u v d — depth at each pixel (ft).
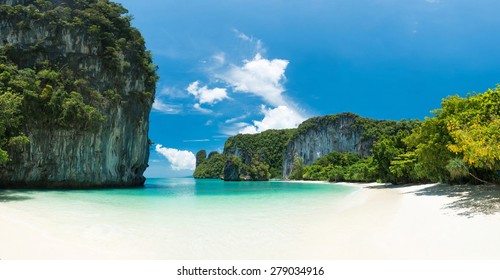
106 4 151.74
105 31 144.56
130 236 34.37
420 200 65.26
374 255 26.22
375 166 150.51
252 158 438.81
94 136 127.65
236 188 157.17
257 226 40.09
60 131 118.01
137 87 151.53
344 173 231.91
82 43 133.49
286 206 63.72
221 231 36.99
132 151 152.15
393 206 59.31
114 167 139.95
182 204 68.59
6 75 105.50
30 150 111.45
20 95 106.22
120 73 142.31
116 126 137.59
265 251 28.58
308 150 454.40
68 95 120.47
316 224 41.09
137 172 167.02
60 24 130.62
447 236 30.60
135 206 63.82
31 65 124.77
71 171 122.62
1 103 80.12
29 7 130.41
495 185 76.07
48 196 83.51
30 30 127.34
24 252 27.22
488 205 46.85
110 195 94.43
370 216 47.14
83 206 61.26
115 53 138.72
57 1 140.15
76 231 36.06
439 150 75.92
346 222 42.11
